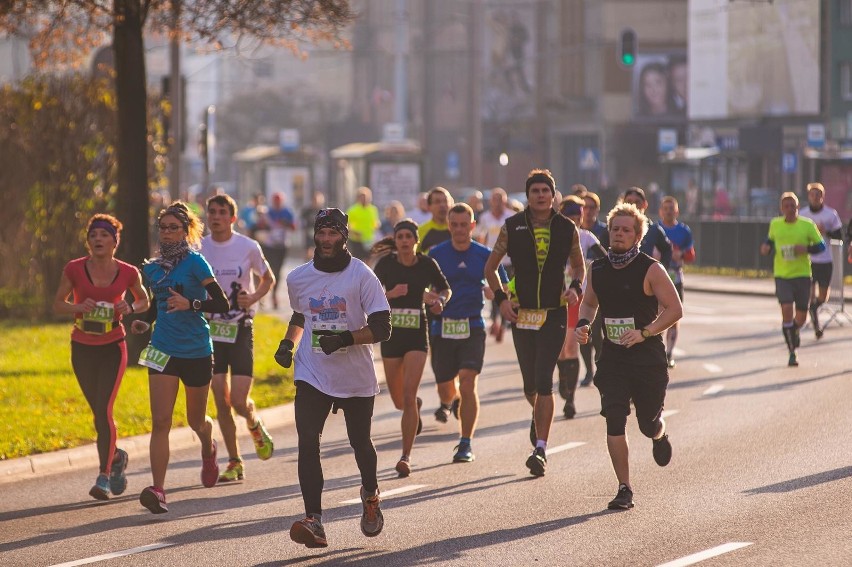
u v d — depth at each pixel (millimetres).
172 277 25938
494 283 28844
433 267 30219
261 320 66250
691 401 39094
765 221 97250
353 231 87938
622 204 24516
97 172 67125
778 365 47250
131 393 40188
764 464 28766
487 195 174000
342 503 26281
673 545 21500
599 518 23781
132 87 48000
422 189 132250
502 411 38812
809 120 157625
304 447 21547
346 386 21875
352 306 22000
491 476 28656
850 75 158000
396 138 142875
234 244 29266
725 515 23719
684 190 149875
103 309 27281
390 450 32844
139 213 48219
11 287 69500
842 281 61188
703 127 178000
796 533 22125
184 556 21844
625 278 24266
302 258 129375
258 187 141000
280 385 43406
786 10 160750
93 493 27141
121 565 21328
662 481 27297
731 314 69562
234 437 29391
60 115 66688
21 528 24625
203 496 27594
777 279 47438
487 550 21562
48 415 36906
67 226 66875
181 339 26047
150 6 49062
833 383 42031
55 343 55031
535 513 24469
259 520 24781
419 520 24203
